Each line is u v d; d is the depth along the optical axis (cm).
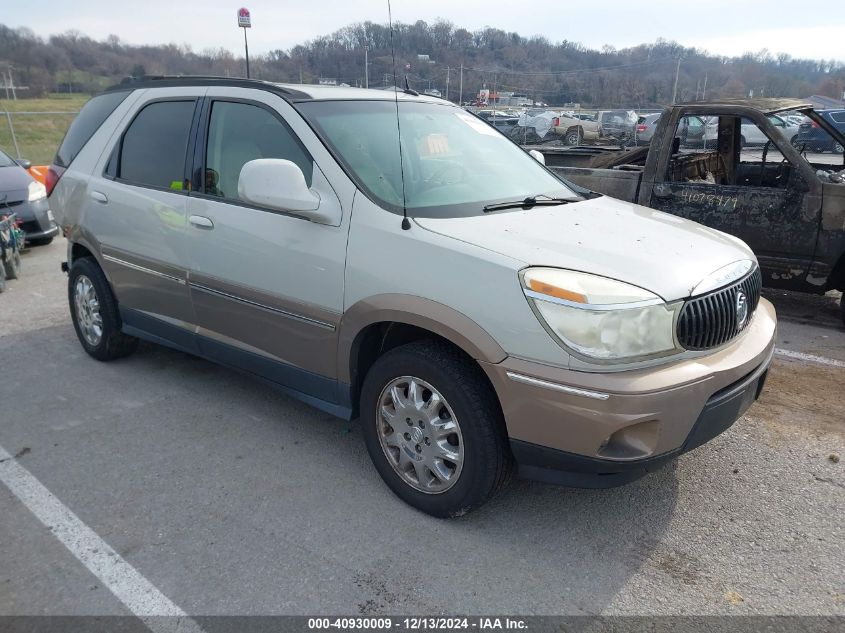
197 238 379
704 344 277
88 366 496
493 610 254
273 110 357
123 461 360
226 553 285
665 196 625
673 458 271
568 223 319
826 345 535
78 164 479
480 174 369
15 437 388
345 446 377
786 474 346
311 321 330
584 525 305
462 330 273
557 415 258
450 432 292
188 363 501
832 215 544
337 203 318
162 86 433
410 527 303
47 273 786
